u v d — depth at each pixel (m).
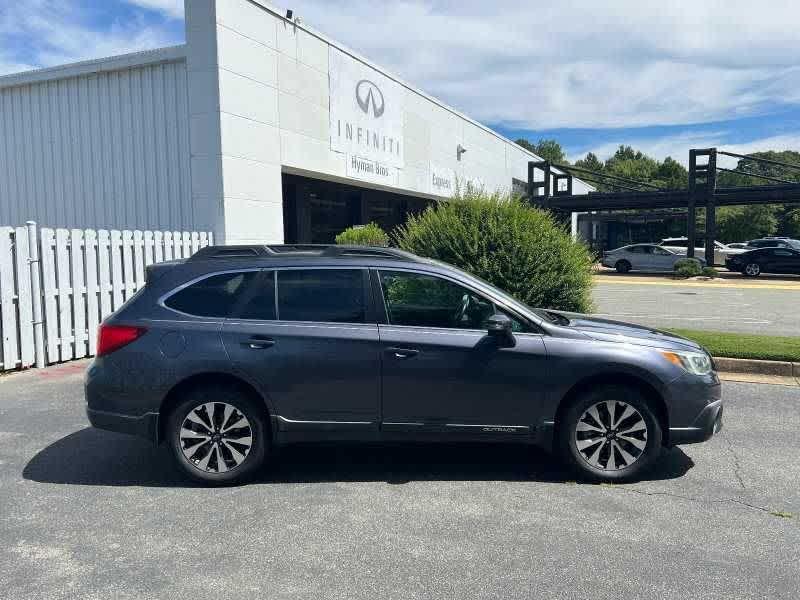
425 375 4.70
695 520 4.16
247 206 13.25
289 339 4.69
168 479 4.86
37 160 14.55
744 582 3.39
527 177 37.19
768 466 5.20
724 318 14.22
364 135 18.45
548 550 3.73
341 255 5.05
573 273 9.63
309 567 3.52
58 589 3.29
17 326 8.34
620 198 33.25
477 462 5.27
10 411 6.60
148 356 4.66
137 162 13.39
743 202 31.69
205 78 12.42
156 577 3.41
